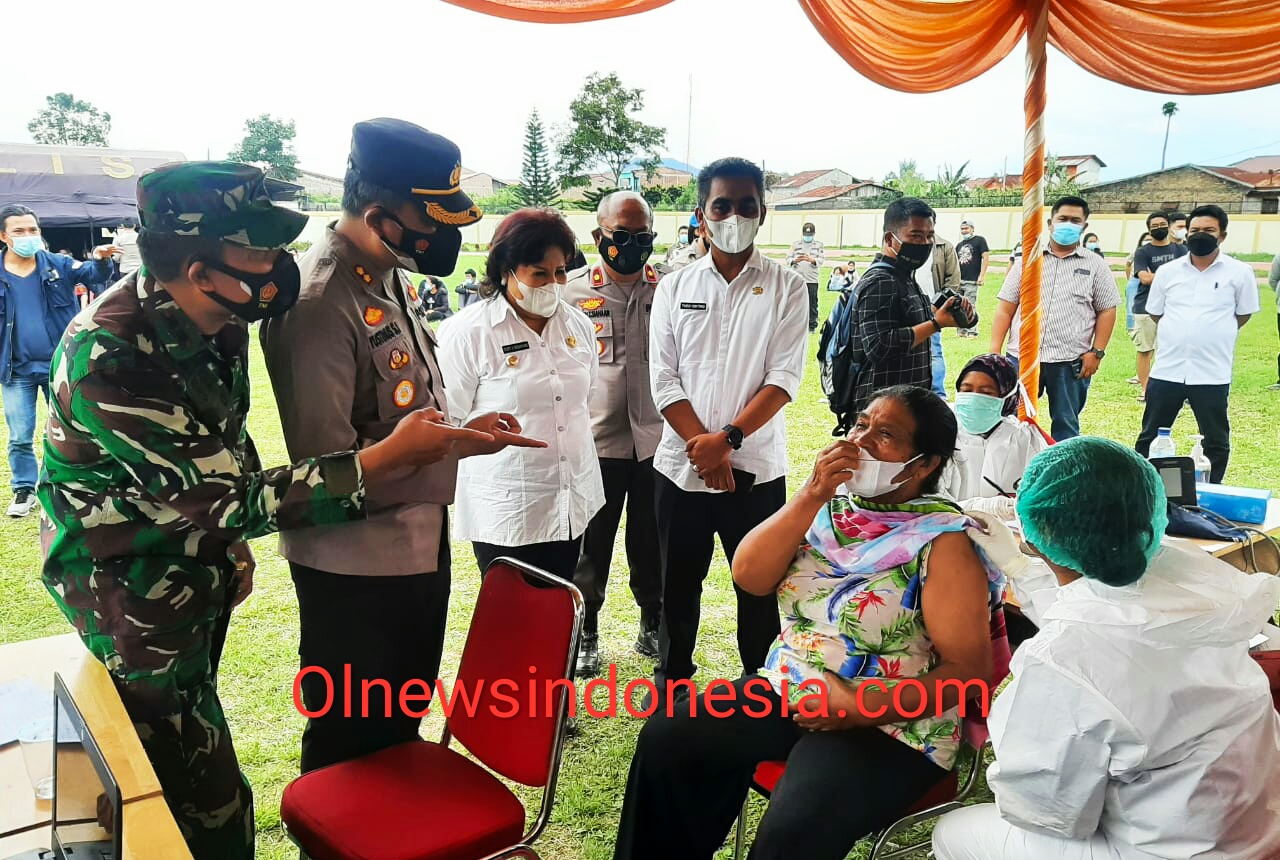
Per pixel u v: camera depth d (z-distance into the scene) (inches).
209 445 62.1
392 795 72.9
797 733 79.7
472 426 79.0
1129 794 58.1
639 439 131.1
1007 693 61.7
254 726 120.4
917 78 169.5
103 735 56.3
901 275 151.8
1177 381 203.6
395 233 75.0
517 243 107.5
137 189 58.0
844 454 76.8
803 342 121.3
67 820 46.8
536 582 76.2
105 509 61.4
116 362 57.9
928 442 76.5
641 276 131.8
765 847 71.5
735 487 119.6
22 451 197.8
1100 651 57.7
